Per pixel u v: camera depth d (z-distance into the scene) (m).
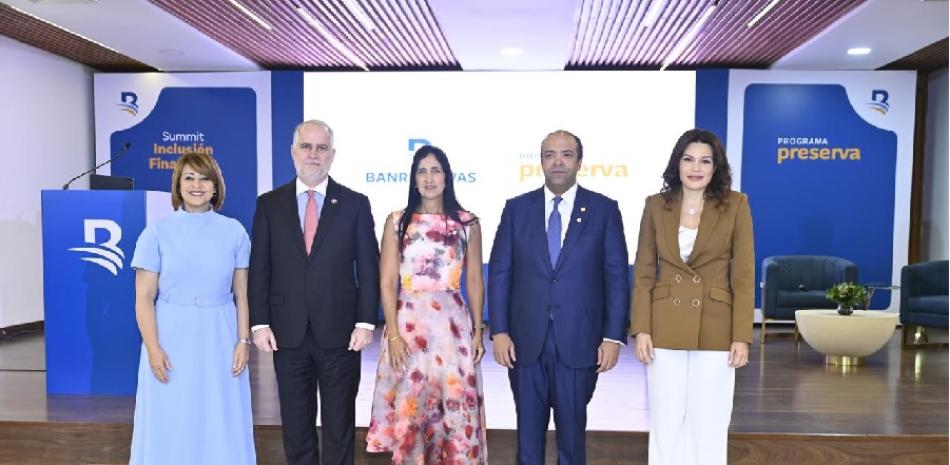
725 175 2.85
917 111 9.08
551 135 3.03
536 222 3.08
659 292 2.91
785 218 8.51
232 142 8.74
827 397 4.78
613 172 8.45
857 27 6.71
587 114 8.44
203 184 3.05
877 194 8.45
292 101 8.63
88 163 8.87
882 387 5.12
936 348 6.93
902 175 8.43
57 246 4.57
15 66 7.59
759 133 8.46
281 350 3.09
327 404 3.14
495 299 3.13
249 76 8.66
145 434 3.01
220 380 3.07
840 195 8.48
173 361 3.01
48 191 4.55
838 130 8.44
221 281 3.08
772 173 8.48
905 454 3.82
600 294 3.06
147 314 3.00
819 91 8.41
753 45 7.75
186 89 8.70
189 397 3.02
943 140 8.67
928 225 9.03
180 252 3.01
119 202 4.53
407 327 3.18
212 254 3.05
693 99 8.41
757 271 8.55
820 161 8.45
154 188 8.77
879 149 8.43
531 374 3.06
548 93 8.45
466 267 3.32
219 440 3.05
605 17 6.80
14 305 7.55
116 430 3.93
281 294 3.07
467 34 7.06
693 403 2.89
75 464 3.94
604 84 8.41
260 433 3.92
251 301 3.08
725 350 2.84
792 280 7.87
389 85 8.51
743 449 3.83
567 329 2.99
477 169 8.52
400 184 8.55
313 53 8.29
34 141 7.88
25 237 7.72
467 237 3.27
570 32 7.00
